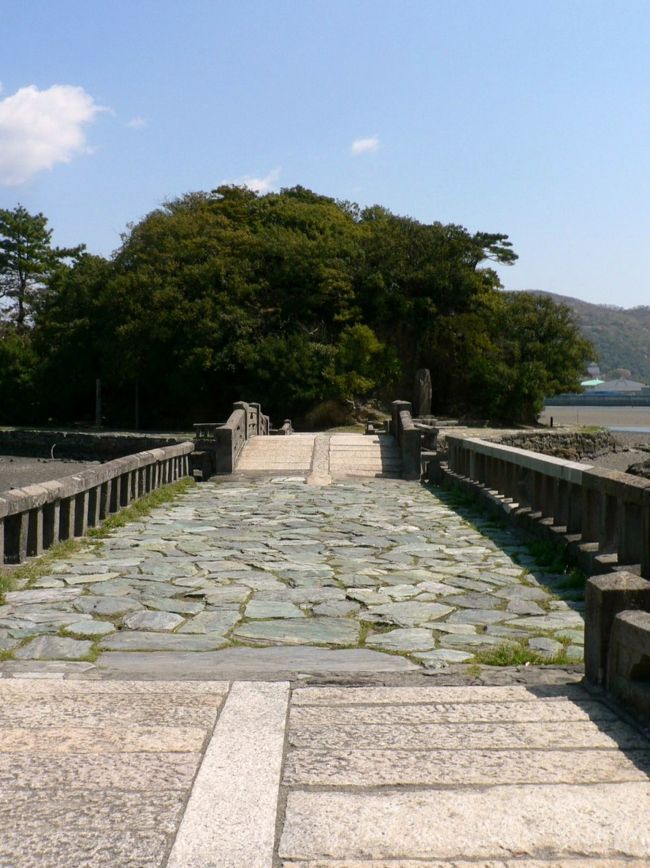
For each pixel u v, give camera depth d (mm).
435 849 2854
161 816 3074
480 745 3766
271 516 12656
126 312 48844
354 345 45625
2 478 31781
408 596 7453
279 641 6000
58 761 3557
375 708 4320
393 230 53875
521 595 7492
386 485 17734
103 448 40094
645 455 41656
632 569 6957
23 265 64688
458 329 50219
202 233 51344
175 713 4188
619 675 4406
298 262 50094
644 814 3092
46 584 7836
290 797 3238
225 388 47469
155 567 8688
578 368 53312
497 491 13273
